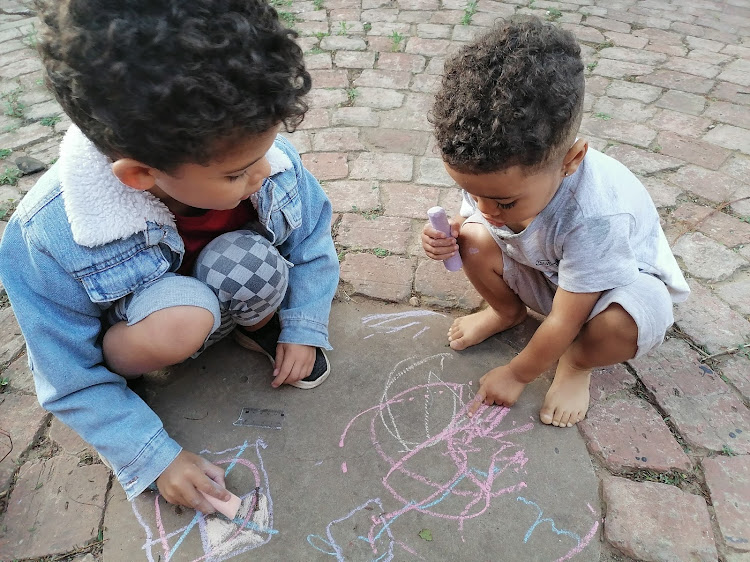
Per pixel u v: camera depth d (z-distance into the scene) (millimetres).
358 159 2480
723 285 1927
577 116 1209
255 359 1763
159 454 1375
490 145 1133
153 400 1649
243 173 1165
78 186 1218
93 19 928
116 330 1396
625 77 3027
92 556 1336
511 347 1797
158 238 1345
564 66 1180
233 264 1472
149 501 1427
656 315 1415
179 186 1130
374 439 1559
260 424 1593
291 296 1721
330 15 3674
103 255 1287
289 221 1602
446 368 1738
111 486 1450
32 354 1295
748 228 2125
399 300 1932
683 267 1986
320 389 1680
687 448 1520
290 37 1088
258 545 1356
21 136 2668
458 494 1444
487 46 1207
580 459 1509
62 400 1335
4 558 1323
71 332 1329
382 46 3312
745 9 3791
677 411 1594
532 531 1374
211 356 1770
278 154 1516
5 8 3803
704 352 1738
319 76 3035
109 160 1214
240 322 1644
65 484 1451
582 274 1380
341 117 2732
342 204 2256
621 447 1523
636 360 1717
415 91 2918
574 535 1365
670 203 2236
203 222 1516
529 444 1546
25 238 1256
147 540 1362
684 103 2824
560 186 1351
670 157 2469
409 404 1643
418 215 2215
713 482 1444
